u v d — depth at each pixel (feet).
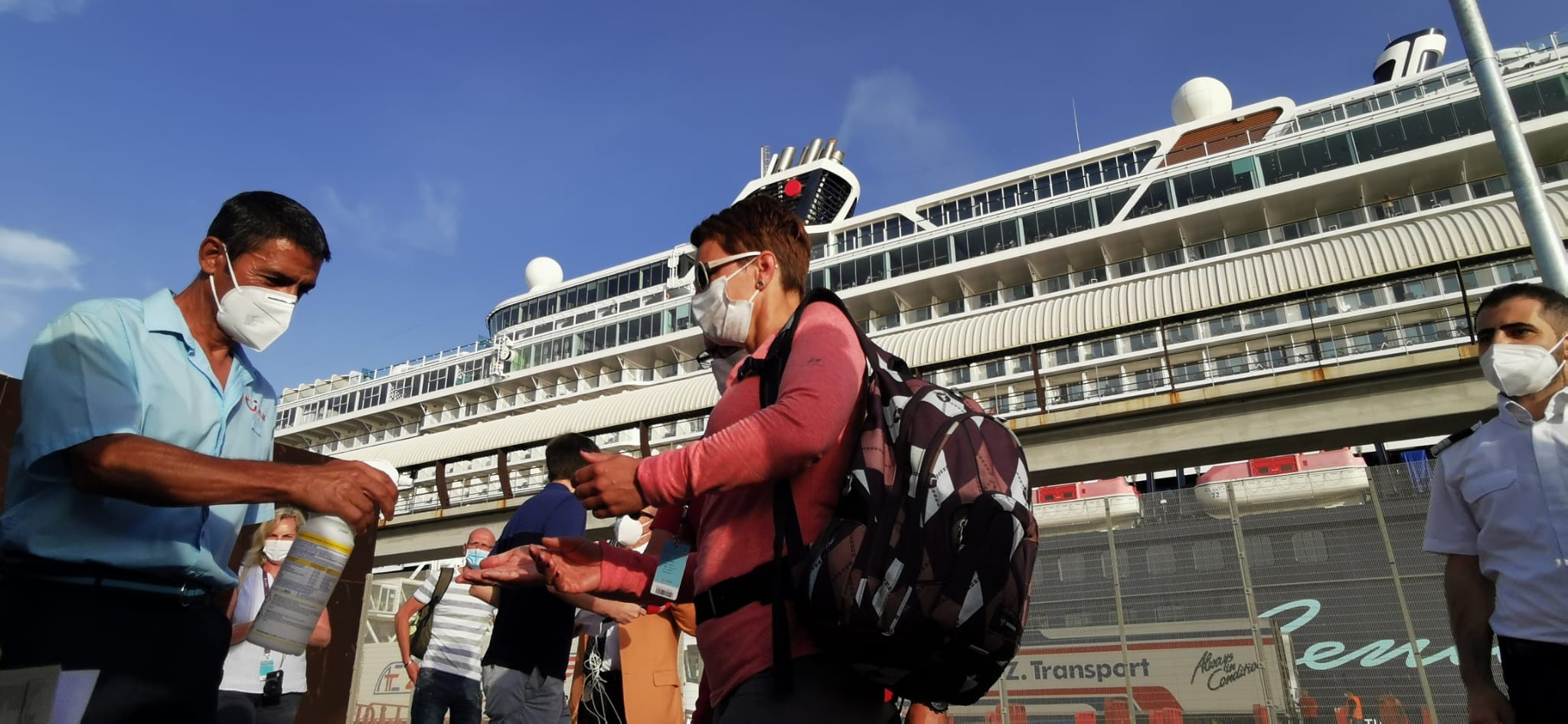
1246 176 146.72
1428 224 62.13
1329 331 133.18
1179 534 32.35
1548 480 8.56
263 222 7.82
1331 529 29.96
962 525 4.66
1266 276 67.15
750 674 5.14
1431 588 28.07
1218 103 191.83
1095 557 33.32
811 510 5.19
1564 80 127.75
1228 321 143.84
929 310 169.37
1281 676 29.07
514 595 13.46
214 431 7.86
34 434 6.62
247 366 8.58
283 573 7.47
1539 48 133.39
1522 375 8.96
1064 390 149.38
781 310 6.71
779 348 5.80
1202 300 67.56
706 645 5.53
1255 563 30.76
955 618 4.52
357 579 29.27
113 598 7.04
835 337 5.40
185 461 6.45
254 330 7.83
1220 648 30.22
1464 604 9.43
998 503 4.70
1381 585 28.73
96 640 6.89
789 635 4.99
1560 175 130.00
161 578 7.36
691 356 193.77
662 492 4.90
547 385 214.90
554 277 259.39
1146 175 155.63
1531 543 8.56
